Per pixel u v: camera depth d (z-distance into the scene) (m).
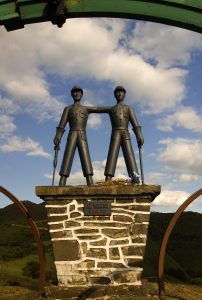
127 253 8.68
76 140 9.95
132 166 9.76
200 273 22.00
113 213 8.84
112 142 9.95
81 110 10.06
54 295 8.43
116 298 8.22
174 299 8.46
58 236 8.85
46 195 8.93
